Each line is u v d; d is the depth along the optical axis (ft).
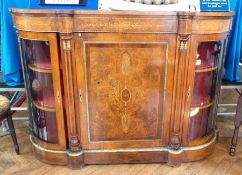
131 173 5.67
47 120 5.70
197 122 5.85
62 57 4.94
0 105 5.55
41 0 5.09
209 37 4.96
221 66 5.75
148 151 5.77
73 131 5.49
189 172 5.70
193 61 5.08
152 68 5.12
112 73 5.13
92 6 5.16
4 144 6.68
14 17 4.99
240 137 7.04
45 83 5.43
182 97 5.30
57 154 5.73
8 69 6.28
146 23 4.72
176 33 4.81
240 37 6.37
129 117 5.52
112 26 4.73
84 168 5.80
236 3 6.13
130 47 4.93
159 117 5.54
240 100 5.84
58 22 4.65
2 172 5.67
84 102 5.31
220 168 5.84
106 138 5.67
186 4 5.44
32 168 5.79
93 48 4.91
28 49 5.34
